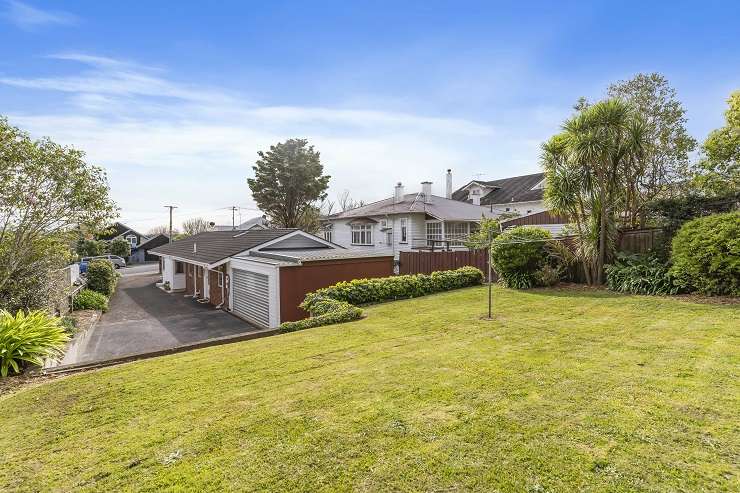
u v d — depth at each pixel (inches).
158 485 106.2
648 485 97.7
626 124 386.6
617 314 285.9
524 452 113.2
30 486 108.7
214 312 579.5
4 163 297.7
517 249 429.7
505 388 158.7
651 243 401.7
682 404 138.2
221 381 181.8
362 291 380.5
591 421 128.9
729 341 207.3
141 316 554.6
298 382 176.2
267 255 528.1
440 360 199.2
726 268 306.3
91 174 339.3
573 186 410.9
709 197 370.6
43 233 341.1
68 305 504.1
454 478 103.5
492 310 322.7
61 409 158.9
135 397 167.5
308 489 101.8
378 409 144.3
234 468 112.1
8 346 213.9
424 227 871.1
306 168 1411.2
